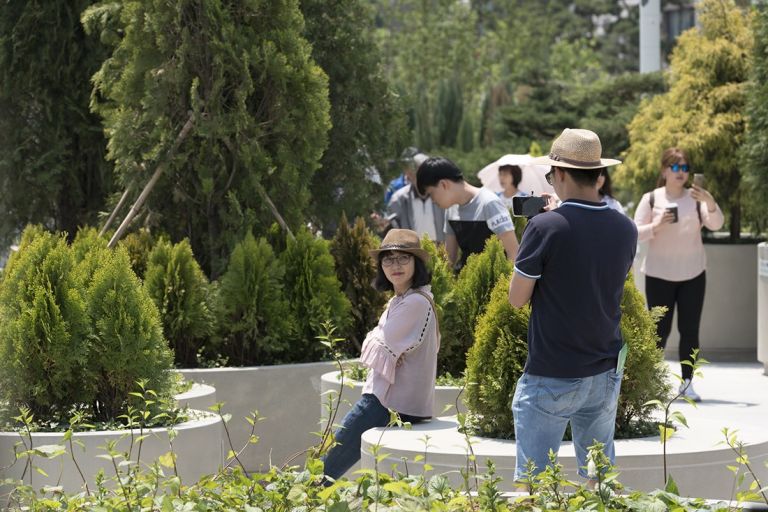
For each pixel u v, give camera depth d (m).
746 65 18.16
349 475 8.19
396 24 55.19
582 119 31.06
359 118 14.91
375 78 15.07
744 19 18.73
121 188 12.80
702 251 12.84
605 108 32.03
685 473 6.95
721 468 7.04
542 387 5.92
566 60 56.94
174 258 10.57
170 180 11.86
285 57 11.45
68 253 8.23
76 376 8.09
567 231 5.83
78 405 8.14
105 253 8.74
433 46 48.91
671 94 18.77
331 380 9.53
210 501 5.55
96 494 5.77
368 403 8.00
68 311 8.03
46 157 14.56
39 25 14.50
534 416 5.96
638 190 19.69
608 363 5.97
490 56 54.09
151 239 11.38
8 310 8.12
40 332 7.95
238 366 10.78
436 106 33.44
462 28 49.69
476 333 7.78
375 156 15.19
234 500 5.56
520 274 5.86
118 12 12.98
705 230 19.45
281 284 10.96
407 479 5.53
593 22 81.06
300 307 10.95
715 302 16.80
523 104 33.41
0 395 8.00
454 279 10.50
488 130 34.53
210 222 11.79
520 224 12.00
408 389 8.01
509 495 5.93
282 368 10.27
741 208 18.28
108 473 7.27
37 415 8.06
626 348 6.01
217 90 11.28
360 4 15.03
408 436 7.61
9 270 10.05
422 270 8.12
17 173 14.64
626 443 7.33
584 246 5.83
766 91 15.38
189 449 7.62
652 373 7.78
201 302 10.60
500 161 15.78
